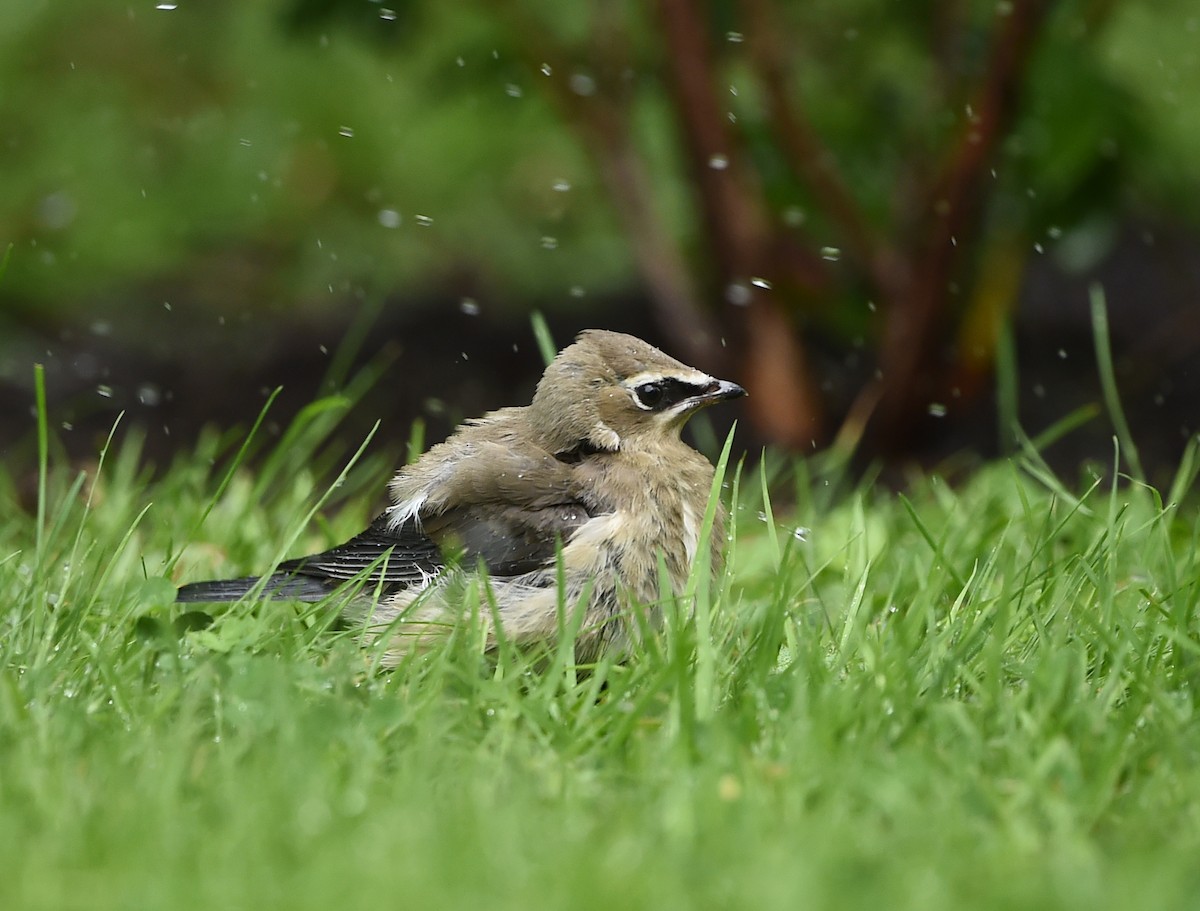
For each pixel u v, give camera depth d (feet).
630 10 56.18
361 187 71.51
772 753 22.63
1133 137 50.06
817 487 49.34
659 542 29.76
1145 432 58.85
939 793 20.84
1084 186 50.44
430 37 55.83
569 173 70.74
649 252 55.72
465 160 71.56
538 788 21.49
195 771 22.02
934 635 26.53
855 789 21.15
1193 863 18.90
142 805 19.92
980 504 36.01
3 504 38.09
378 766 22.41
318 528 38.68
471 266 69.21
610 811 20.77
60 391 62.34
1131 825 20.43
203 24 74.84
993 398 59.31
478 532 29.76
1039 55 49.57
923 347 53.11
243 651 25.80
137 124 72.64
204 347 65.46
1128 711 23.59
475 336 65.51
